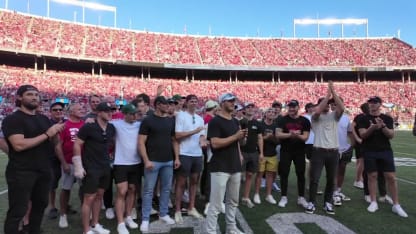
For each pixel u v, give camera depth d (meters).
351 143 7.46
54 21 44.75
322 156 6.39
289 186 9.03
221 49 50.47
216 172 4.96
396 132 34.22
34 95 4.43
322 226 5.61
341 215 6.26
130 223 5.66
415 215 6.23
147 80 44.16
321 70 46.12
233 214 5.18
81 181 5.45
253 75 49.47
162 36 50.75
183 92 43.19
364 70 45.75
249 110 7.05
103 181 5.33
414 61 46.59
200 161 6.29
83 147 5.18
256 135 7.06
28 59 40.06
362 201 7.34
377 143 6.53
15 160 4.30
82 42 43.00
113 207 6.63
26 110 4.44
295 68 45.97
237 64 46.91
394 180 6.43
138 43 47.28
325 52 51.19
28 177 4.32
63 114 6.19
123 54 43.47
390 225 5.66
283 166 6.94
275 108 7.81
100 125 5.27
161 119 5.71
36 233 4.61
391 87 46.16
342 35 54.84
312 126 6.65
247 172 7.03
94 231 5.31
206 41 52.16
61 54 38.53
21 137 4.23
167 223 5.79
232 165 5.00
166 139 5.72
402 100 43.41
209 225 4.96
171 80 45.75
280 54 50.53
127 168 5.54
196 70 46.53
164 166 5.73
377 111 6.56
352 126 7.39
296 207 6.85
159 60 44.69
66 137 5.90
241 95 44.38
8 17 41.12
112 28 48.22
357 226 5.61
